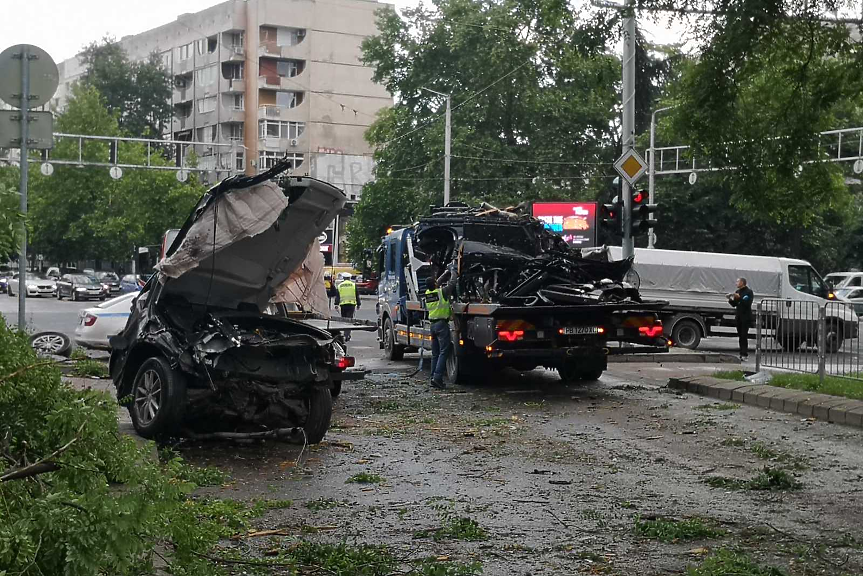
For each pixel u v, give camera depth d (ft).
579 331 54.70
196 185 233.76
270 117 290.56
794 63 40.70
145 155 233.35
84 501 11.44
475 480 30.14
